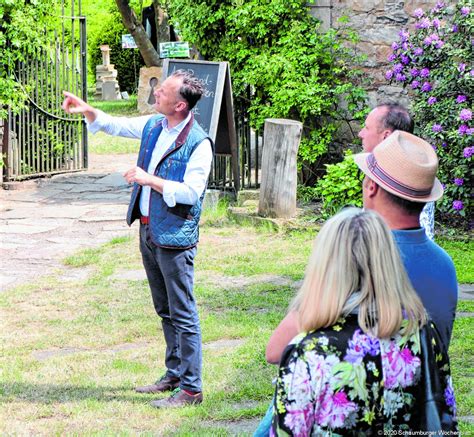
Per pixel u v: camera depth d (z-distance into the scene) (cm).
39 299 709
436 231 903
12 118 1243
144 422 459
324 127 1068
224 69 981
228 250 858
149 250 480
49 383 521
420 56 916
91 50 3011
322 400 228
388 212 282
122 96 2827
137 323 638
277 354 259
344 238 235
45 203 1134
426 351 237
